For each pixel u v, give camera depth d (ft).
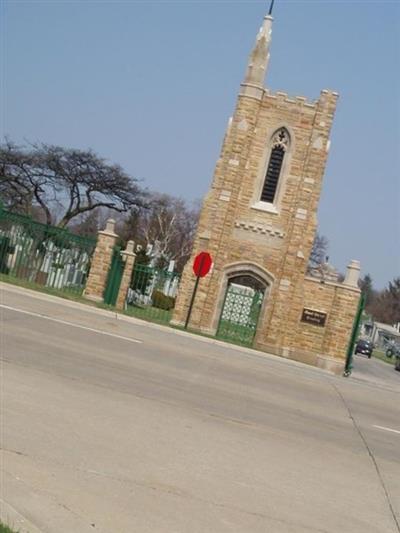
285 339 147.74
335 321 144.15
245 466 38.78
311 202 151.94
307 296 147.84
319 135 152.76
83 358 61.41
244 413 54.19
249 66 153.58
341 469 42.83
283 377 89.81
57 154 231.30
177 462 36.88
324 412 65.05
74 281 150.41
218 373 75.10
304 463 42.27
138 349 77.51
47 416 39.86
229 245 152.35
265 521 31.32
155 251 293.23
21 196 238.07
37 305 97.76
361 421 64.69
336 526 32.58
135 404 47.78
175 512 30.25
